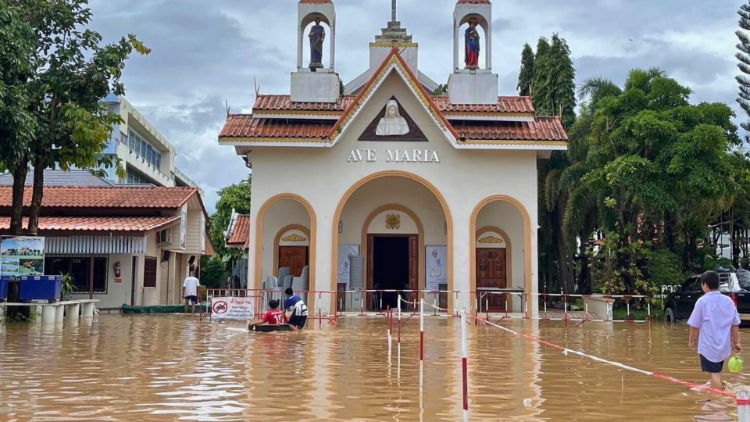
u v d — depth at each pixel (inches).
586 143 1165.1
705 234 1150.3
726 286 874.1
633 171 946.1
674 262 1025.5
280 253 1042.7
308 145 944.3
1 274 791.1
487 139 951.0
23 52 706.2
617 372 430.6
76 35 810.2
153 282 1159.6
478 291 1000.9
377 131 975.0
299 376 404.8
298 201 964.0
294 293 893.8
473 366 454.9
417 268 1055.6
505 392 356.5
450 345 586.2
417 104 975.6
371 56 1148.5
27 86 751.1
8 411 301.3
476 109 1011.9
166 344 581.0
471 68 1050.1
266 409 309.0
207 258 1959.9
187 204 1273.4
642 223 1079.0
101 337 637.3
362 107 950.4
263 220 1042.1
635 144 983.6
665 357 519.2
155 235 1153.4
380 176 969.5
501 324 854.5
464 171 975.0
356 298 1031.6
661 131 944.9
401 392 354.0
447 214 967.0
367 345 579.2
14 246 794.2
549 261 1381.6
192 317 938.7
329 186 965.8
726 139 962.1
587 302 1061.1
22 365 446.6
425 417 294.4
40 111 805.2
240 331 711.1
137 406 313.6
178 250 1198.3
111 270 1057.5
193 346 565.9
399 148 973.2
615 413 305.7
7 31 682.8
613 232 1050.1
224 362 466.3
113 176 1777.8
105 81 806.5
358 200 1059.9
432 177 973.2
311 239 957.2
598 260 1137.4
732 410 313.3
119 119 843.4
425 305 1028.5
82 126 775.7
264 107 992.2
